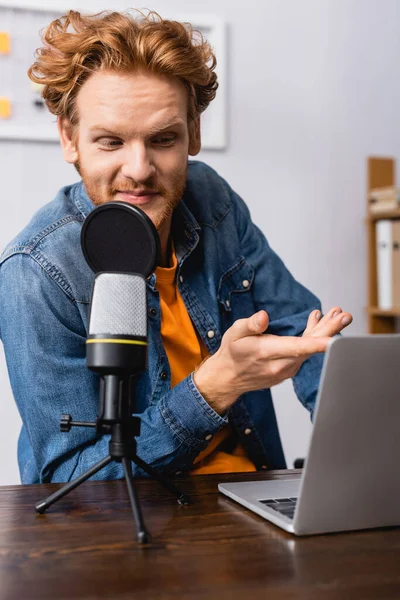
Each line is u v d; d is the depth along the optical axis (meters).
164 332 1.24
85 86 1.05
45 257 1.12
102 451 1.02
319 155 2.76
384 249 2.66
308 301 1.46
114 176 1.08
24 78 2.34
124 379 0.78
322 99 2.76
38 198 2.41
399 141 2.88
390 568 0.64
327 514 0.74
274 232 2.71
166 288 1.29
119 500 0.88
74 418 1.05
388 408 0.71
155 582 0.61
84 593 0.59
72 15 1.12
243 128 2.65
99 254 0.85
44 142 2.41
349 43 2.78
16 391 1.11
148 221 0.83
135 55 1.01
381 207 2.64
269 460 1.37
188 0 2.54
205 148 2.58
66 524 0.78
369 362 0.68
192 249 1.29
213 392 0.97
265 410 1.37
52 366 1.06
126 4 2.46
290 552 0.68
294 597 0.58
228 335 0.89
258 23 2.65
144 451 1.00
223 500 0.88
